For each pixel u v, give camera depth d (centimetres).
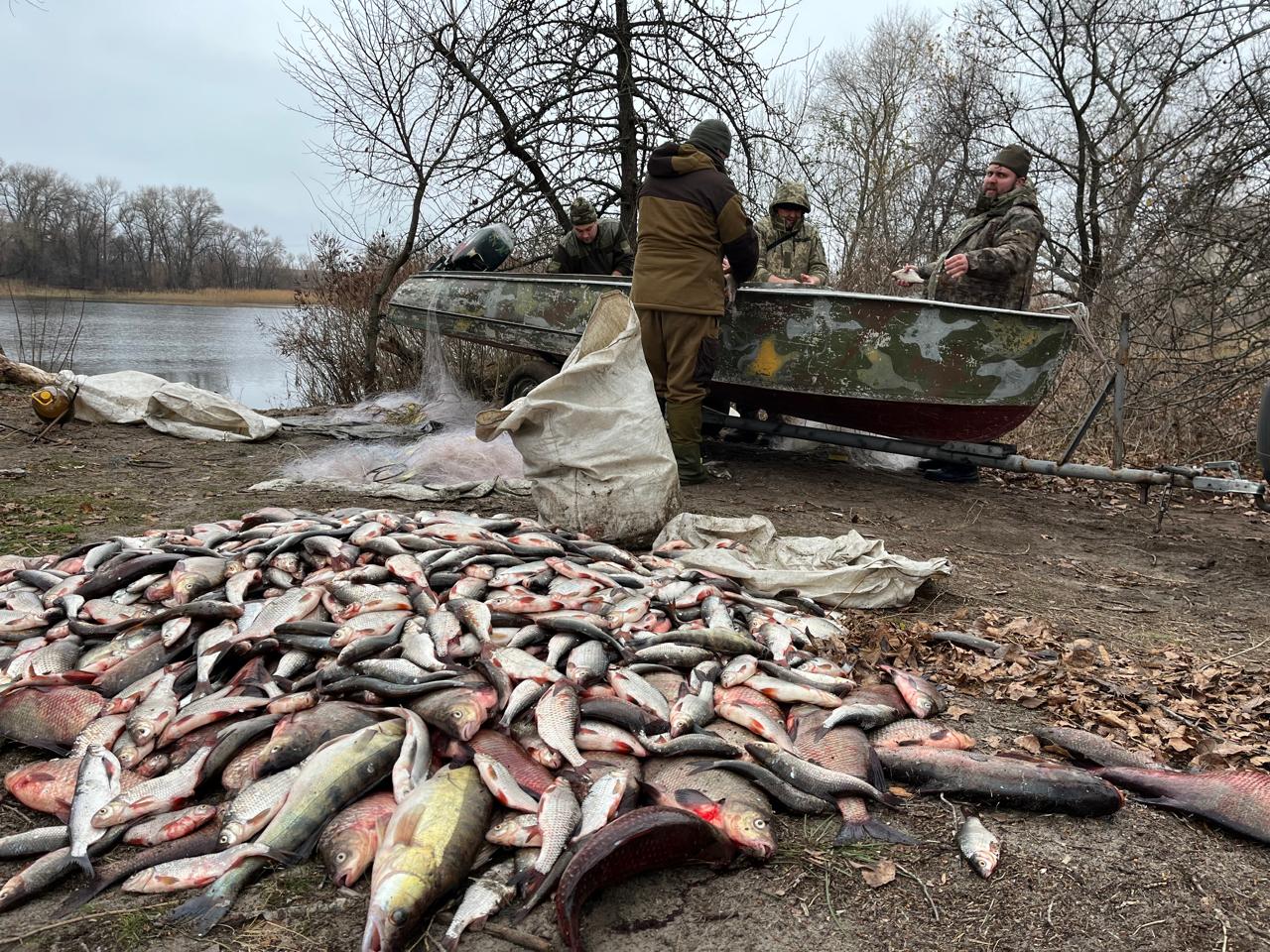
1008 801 302
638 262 643
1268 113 1015
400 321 935
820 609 457
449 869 239
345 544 423
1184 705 389
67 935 236
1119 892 266
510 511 625
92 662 346
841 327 673
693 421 675
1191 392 999
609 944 237
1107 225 1536
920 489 793
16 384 1157
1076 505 791
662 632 386
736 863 268
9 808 290
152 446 846
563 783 273
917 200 2297
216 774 290
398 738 286
